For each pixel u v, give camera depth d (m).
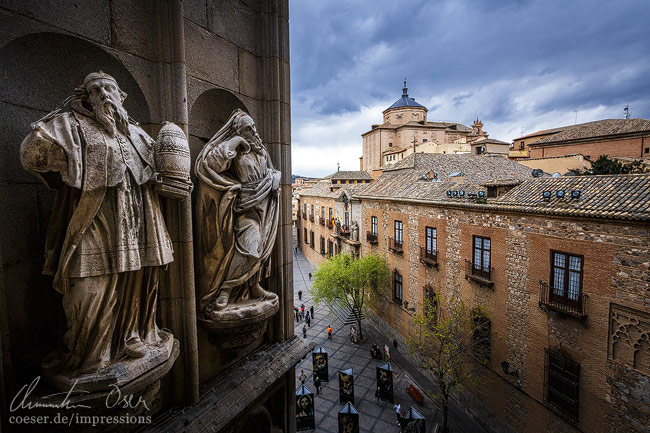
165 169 3.53
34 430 3.12
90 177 2.83
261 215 5.16
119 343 3.38
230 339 5.01
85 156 2.81
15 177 3.29
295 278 41.47
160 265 3.49
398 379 19.05
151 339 3.66
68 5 3.44
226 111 5.73
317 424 15.62
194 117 5.17
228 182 4.76
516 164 26.19
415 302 20.30
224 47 5.41
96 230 3.00
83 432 3.26
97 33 3.68
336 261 25.27
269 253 5.29
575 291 11.09
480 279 14.76
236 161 4.96
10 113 3.25
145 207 3.41
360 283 23.47
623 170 18.70
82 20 3.55
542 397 12.24
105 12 3.75
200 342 5.08
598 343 10.38
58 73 3.62
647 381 9.23
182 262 4.50
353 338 23.77
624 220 9.48
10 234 3.25
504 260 13.75
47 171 2.77
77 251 2.93
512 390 13.55
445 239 17.36
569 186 12.44
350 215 30.84
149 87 4.23
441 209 17.59
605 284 10.13
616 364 9.92
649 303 9.11
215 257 4.84
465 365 15.85
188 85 4.74
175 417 4.40
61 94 3.68
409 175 25.27
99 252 3.01
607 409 10.19
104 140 2.93
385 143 59.81
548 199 12.22
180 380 4.61
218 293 4.96
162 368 3.48
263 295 5.41
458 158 27.42
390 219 22.91
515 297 13.30
